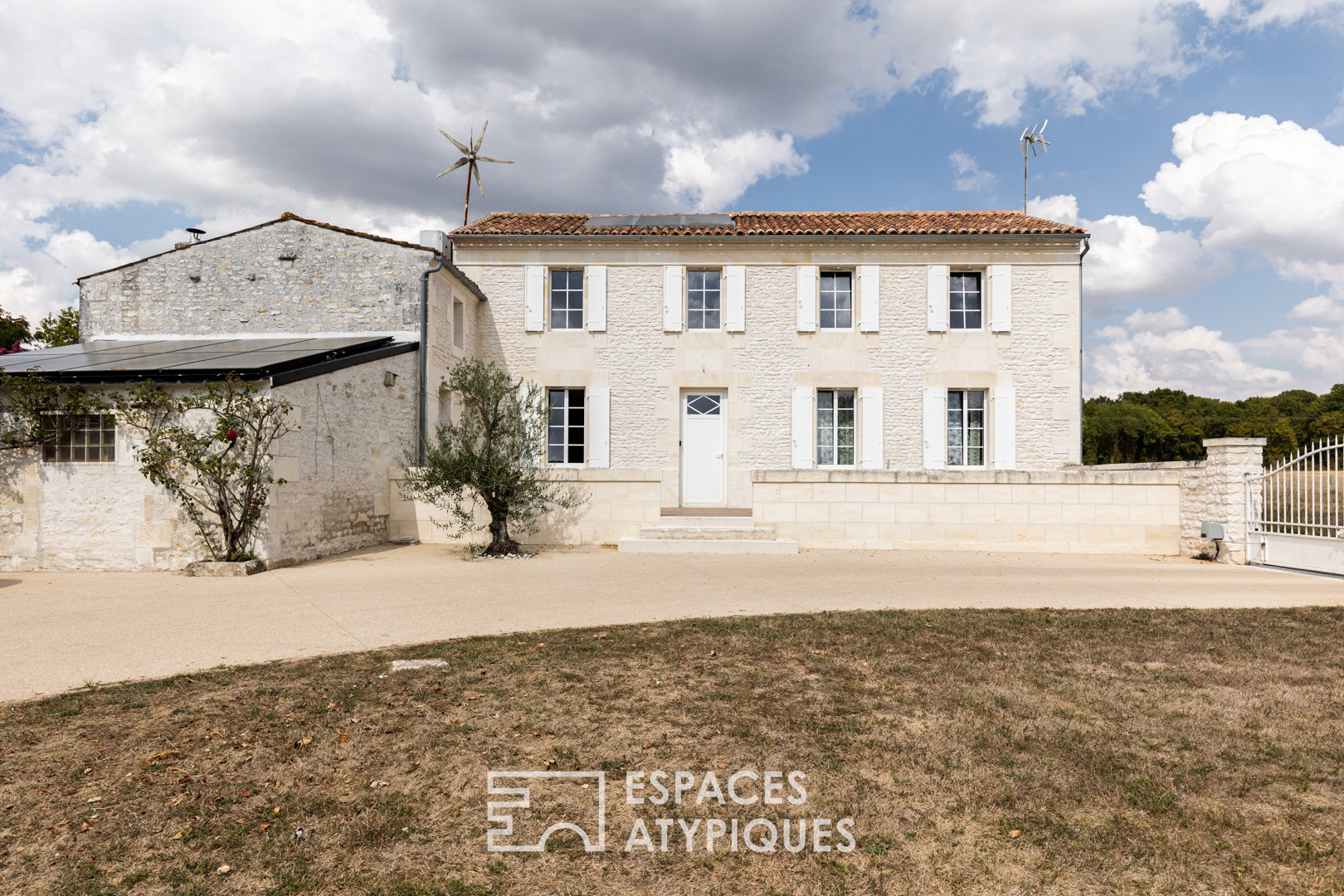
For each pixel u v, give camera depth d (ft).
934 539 34.22
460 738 11.33
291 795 9.70
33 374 27.14
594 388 43.57
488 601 21.79
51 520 27.86
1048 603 21.68
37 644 16.72
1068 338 42.91
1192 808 9.29
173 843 8.59
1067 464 42.57
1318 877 7.91
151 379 27.30
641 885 7.94
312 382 29.89
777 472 34.37
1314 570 27.96
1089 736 11.41
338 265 38.60
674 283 43.68
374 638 17.38
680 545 32.83
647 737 11.44
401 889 7.84
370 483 34.12
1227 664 15.15
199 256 39.06
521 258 44.16
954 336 43.21
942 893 7.76
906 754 10.78
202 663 15.21
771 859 8.37
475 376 32.42
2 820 8.96
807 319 43.34
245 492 27.25
